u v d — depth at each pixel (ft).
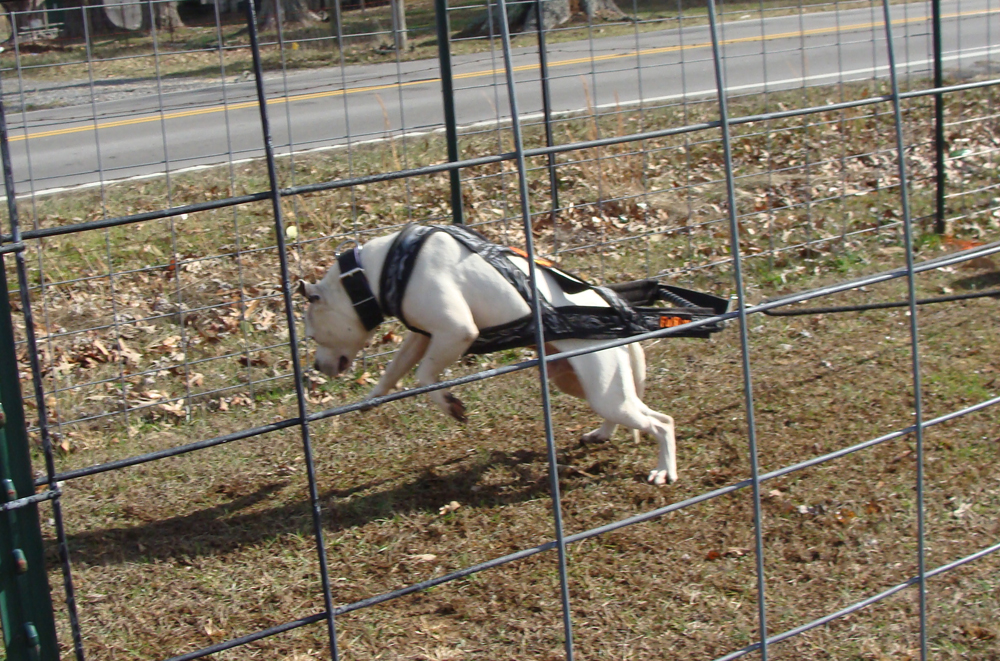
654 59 42.96
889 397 16.39
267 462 15.62
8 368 5.97
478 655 10.69
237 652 10.93
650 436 15.71
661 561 12.24
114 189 27.66
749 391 8.50
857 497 13.43
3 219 25.07
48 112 29.50
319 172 28.48
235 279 22.24
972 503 13.14
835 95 35.37
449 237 13.25
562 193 26.84
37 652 6.21
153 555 13.10
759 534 8.77
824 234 24.36
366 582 12.28
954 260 9.39
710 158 29.60
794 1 58.13
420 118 34.63
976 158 29.68
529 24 43.86
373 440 16.16
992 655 10.27
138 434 16.84
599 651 10.62
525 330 13.10
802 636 10.64
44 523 13.97
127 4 17.01
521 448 15.53
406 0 49.19
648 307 14.55
